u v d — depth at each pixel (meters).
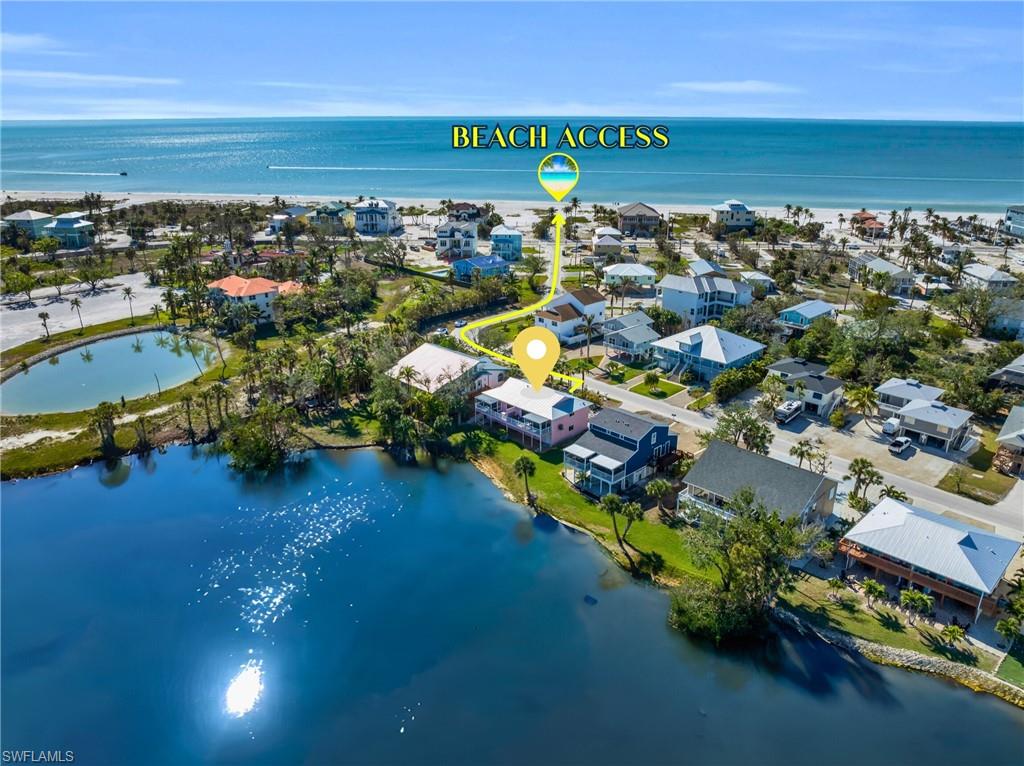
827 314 106.00
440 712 44.03
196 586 56.19
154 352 107.50
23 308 125.50
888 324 96.44
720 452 61.53
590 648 48.97
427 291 126.00
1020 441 65.31
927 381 84.25
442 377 82.44
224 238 177.25
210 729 43.19
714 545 49.62
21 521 64.56
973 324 107.62
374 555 59.94
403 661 48.31
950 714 42.44
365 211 193.62
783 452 71.06
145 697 45.56
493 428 79.81
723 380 83.62
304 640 50.34
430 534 62.72
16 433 78.94
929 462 68.56
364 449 77.81
